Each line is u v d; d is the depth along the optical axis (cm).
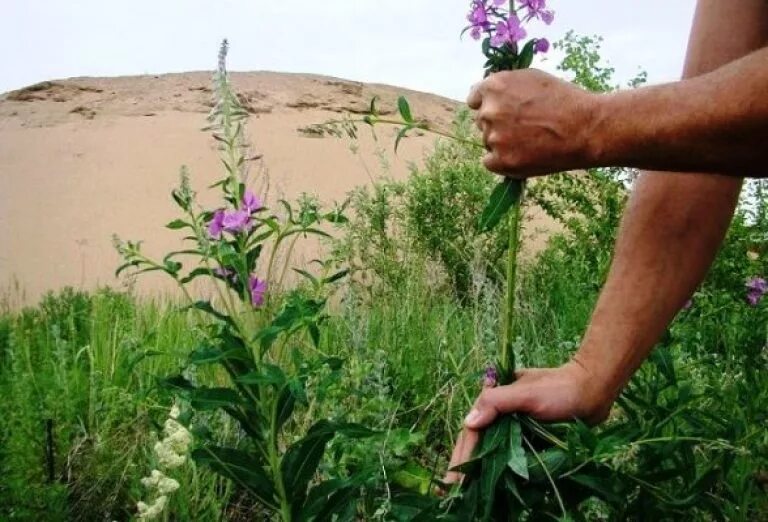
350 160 2288
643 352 208
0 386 400
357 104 4069
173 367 405
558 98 160
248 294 211
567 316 486
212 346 206
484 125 168
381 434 212
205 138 2888
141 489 288
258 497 210
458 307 500
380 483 223
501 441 189
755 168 160
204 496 292
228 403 205
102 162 2594
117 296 670
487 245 616
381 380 299
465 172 675
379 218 650
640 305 207
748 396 271
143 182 2339
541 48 187
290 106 3862
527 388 197
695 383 292
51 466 305
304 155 2362
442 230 641
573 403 199
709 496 226
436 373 360
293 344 343
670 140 154
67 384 371
